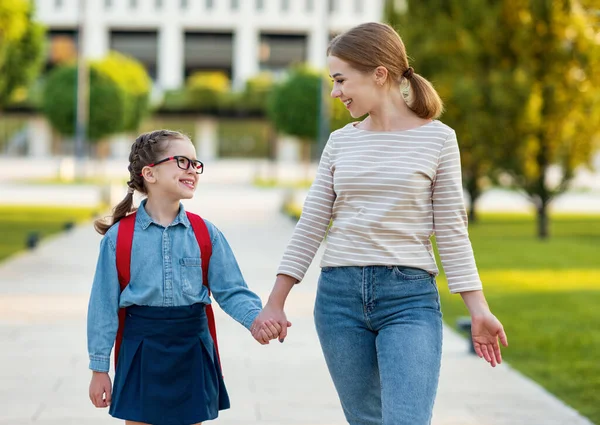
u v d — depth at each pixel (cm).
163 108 8469
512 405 788
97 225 484
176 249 470
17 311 1233
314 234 488
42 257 1848
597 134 2530
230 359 960
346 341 468
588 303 1409
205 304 479
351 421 489
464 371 920
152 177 473
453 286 466
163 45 9600
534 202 2591
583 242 2453
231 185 5275
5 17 2702
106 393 467
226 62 9806
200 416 464
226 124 9238
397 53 473
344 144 482
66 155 9044
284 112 5947
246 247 2075
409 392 434
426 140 469
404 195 461
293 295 1401
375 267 461
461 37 2594
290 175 6881
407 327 451
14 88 3008
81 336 1071
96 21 9575
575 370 943
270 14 9600
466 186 3098
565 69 2498
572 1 2425
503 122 2509
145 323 463
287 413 752
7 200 3703
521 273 1780
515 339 1114
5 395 800
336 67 474
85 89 5781
